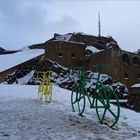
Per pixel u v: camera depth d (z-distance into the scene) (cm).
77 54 6203
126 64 5744
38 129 891
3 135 796
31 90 2245
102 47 7656
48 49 6209
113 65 5553
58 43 6131
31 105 1366
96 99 1073
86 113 1232
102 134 896
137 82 5841
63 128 929
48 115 1123
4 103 1383
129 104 4581
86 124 1019
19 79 6131
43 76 1680
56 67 5875
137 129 1034
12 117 1044
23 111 1177
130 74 5769
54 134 844
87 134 876
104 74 5419
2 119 1002
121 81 5628
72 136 837
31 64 6669
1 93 1919
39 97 1772
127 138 871
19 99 1581
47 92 1591
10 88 2383
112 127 996
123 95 5191
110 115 1249
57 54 6097
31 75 6081
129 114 1360
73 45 6200
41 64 5988
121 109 1512
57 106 1380
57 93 2047
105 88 1038
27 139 771
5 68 6750
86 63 5928
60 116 1120
